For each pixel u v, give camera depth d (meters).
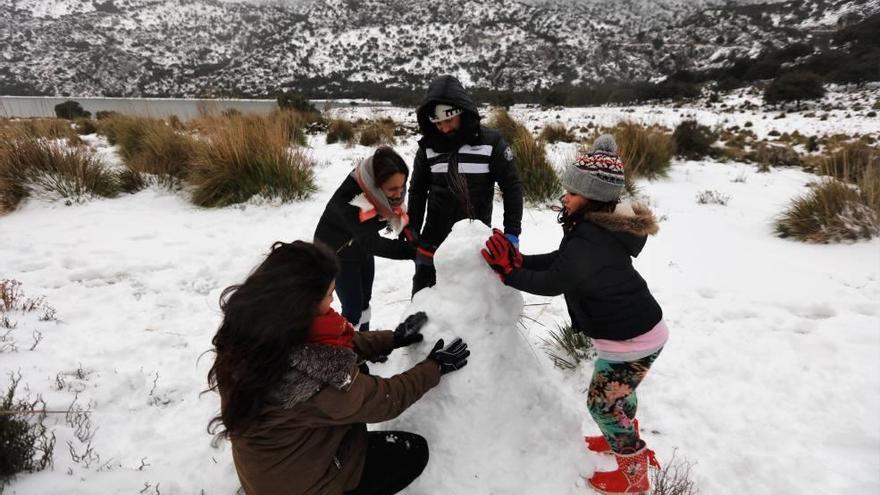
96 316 3.56
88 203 6.28
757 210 6.34
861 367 2.71
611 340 1.75
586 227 1.70
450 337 1.84
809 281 3.93
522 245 4.82
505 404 1.92
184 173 6.90
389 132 12.34
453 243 1.90
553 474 1.87
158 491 1.97
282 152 6.61
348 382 1.42
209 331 3.39
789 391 2.56
